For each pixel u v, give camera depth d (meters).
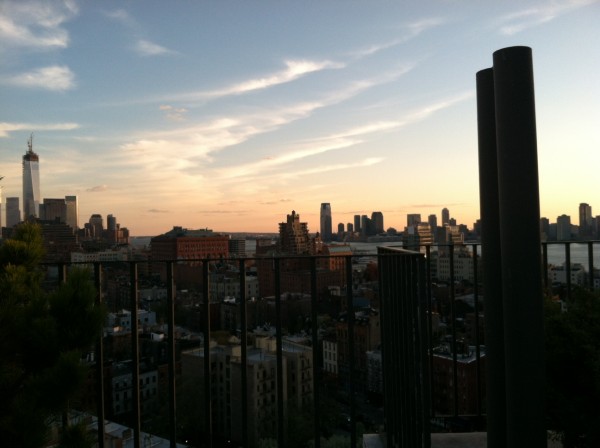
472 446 2.87
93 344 1.73
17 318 1.60
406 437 2.28
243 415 2.29
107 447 12.79
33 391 1.49
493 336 2.20
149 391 29.64
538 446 1.86
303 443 23.95
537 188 1.88
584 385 2.28
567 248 3.14
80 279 1.73
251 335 35.84
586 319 2.40
